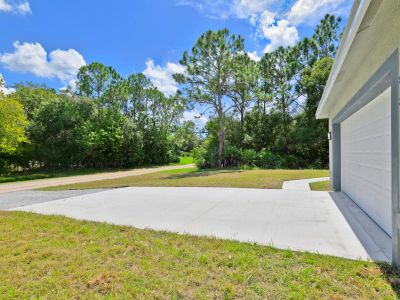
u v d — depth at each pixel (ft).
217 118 60.34
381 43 8.80
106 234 11.50
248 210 15.46
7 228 12.73
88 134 66.85
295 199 18.42
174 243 10.14
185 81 54.44
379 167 11.62
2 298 6.63
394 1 6.55
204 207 16.67
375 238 10.18
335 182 21.83
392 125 7.71
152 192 23.95
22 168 63.87
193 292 6.66
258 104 69.21
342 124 20.45
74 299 6.53
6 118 50.75
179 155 111.24
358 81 12.53
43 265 8.45
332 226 11.83
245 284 6.93
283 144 62.64
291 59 65.87
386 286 6.54
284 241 10.04
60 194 25.38
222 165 58.75
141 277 7.50
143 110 88.69
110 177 48.14
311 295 6.27
